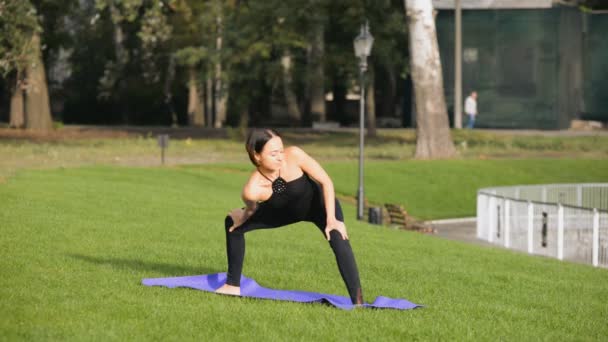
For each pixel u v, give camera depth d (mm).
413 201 30906
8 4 36281
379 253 13547
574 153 40250
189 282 8641
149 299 7871
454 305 8648
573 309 9203
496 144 43062
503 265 13961
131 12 41844
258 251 12305
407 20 37500
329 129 52062
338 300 8180
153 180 27094
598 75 54469
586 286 11617
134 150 38625
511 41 53594
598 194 24719
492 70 53781
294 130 50469
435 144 37469
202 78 49438
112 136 46312
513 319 8180
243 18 46719
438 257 14055
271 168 7441
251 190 7539
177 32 55812
